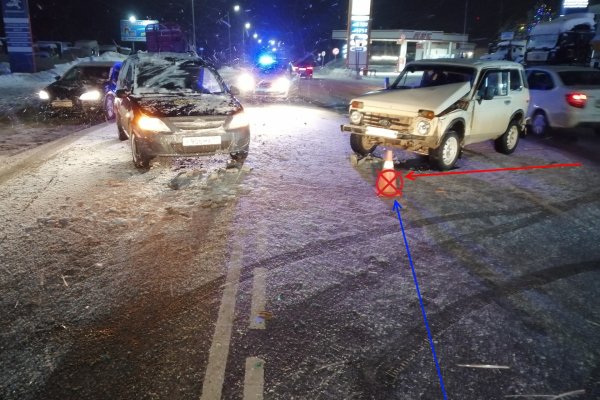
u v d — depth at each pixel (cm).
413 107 657
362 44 3925
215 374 254
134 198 543
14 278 353
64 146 838
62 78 1290
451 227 477
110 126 1092
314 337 289
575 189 629
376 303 329
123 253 399
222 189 584
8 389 242
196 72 801
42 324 297
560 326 306
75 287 342
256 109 1496
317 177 653
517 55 2920
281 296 335
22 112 1338
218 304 323
